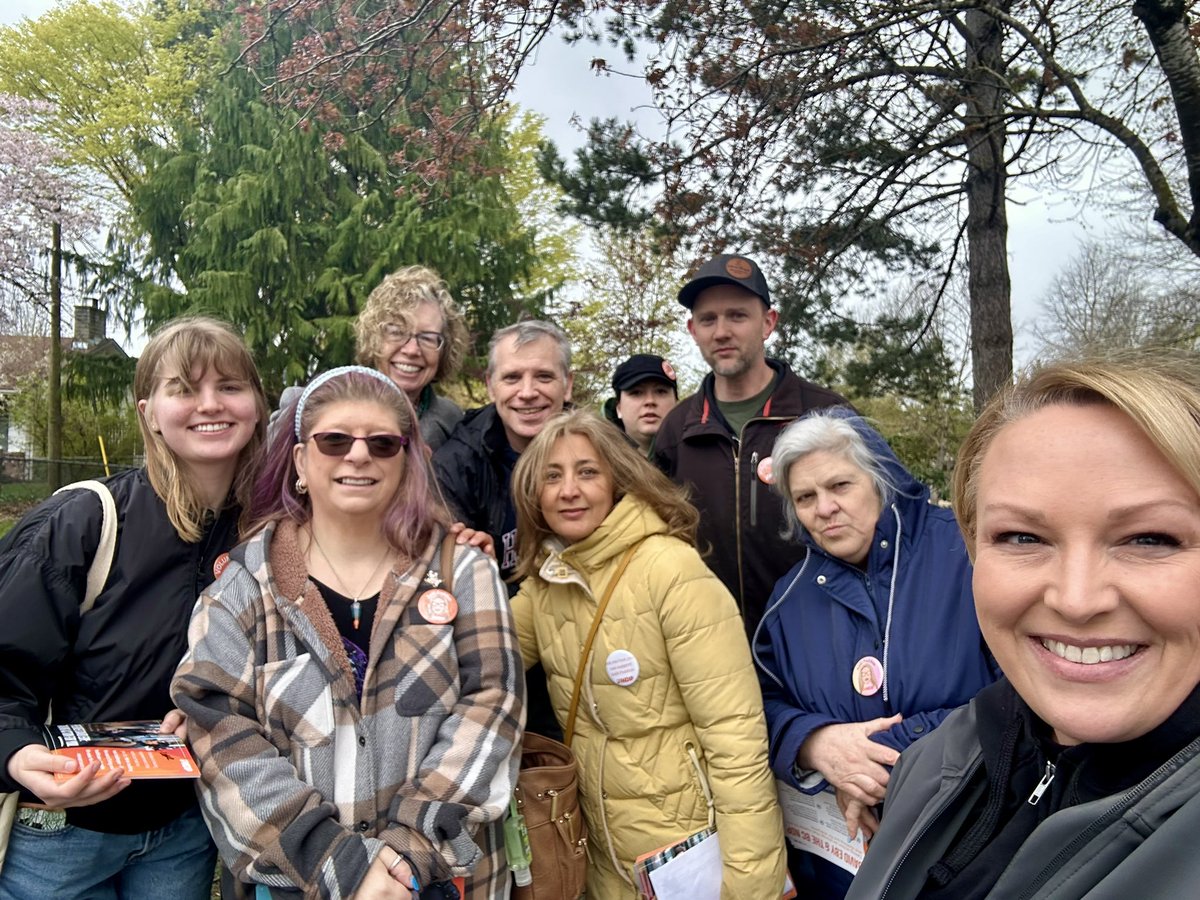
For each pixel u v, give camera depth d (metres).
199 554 2.17
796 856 2.36
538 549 2.50
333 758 1.83
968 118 6.64
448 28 7.00
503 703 1.97
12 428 27.11
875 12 6.41
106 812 1.98
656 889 2.16
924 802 1.24
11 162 20.45
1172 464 0.89
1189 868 0.83
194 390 2.12
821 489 2.23
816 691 2.23
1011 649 1.02
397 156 8.09
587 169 7.66
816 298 8.73
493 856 1.99
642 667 2.26
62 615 1.95
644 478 2.41
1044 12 6.42
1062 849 0.93
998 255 7.85
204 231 18.58
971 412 12.28
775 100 6.91
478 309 18.98
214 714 1.83
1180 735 0.91
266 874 1.70
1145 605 0.89
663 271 16.03
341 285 18.02
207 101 19.67
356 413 2.07
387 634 1.96
